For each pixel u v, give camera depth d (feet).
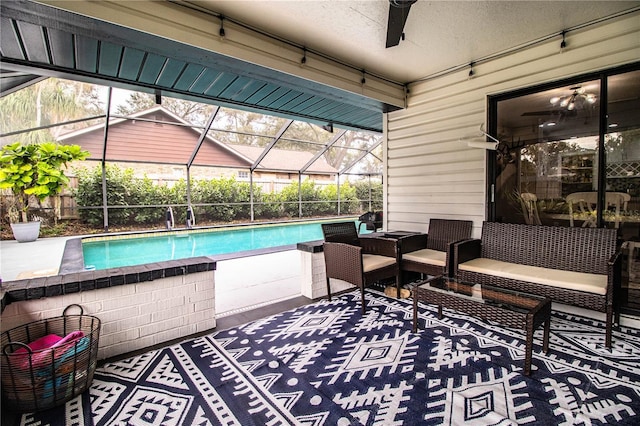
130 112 26.13
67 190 26.66
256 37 9.34
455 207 13.50
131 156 27.73
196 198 33.60
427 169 14.43
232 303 11.18
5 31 7.61
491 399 5.82
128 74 10.64
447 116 13.53
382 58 11.85
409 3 6.68
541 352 7.52
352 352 7.64
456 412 5.49
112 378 6.65
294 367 7.04
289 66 10.20
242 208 36.76
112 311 7.42
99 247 25.04
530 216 11.63
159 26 7.58
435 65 12.68
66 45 8.45
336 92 12.34
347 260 10.48
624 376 6.50
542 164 11.28
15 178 21.67
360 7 8.33
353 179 46.21
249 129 33.78
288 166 37.96
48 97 28.32
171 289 8.25
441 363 7.09
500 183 12.28
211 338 8.48
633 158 9.41
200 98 13.50
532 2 8.42
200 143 26.66
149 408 5.72
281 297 11.85
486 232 11.63
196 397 6.03
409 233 14.39
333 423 5.30
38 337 6.57
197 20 8.18
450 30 9.86
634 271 9.45
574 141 10.50
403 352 7.61
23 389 5.47
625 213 9.60
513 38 10.50
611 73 9.58
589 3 8.53
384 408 5.63
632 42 9.08
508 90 11.62
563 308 10.21
